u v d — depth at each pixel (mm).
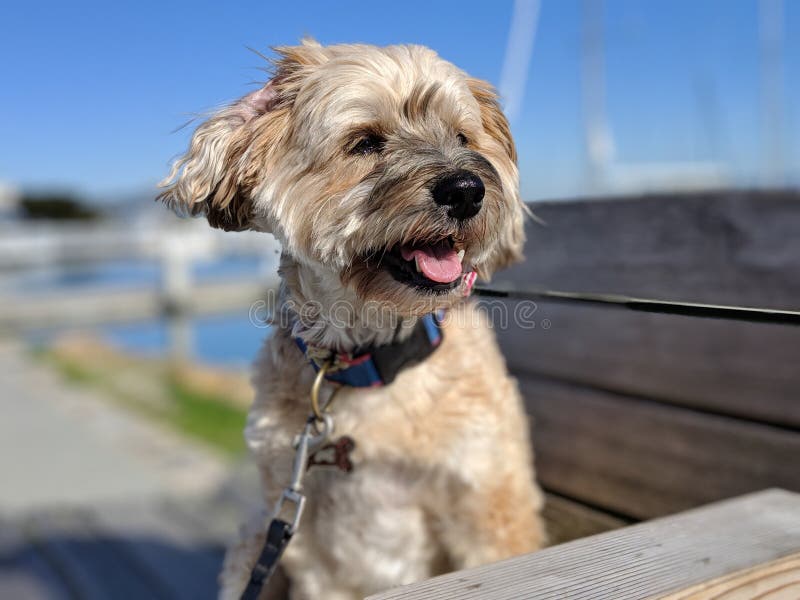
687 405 376
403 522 399
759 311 250
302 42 457
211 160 422
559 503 425
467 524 395
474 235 385
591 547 220
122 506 916
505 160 452
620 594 192
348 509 396
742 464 343
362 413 379
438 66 439
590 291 440
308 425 359
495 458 387
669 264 401
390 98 414
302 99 420
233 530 830
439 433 380
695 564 207
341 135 404
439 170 377
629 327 409
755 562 207
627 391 406
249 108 434
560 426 434
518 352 473
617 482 398
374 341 380
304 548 410
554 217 464
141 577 722
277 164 424
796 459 325
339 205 395
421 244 389
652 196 412
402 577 406
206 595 678
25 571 742
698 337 375
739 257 371
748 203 370
